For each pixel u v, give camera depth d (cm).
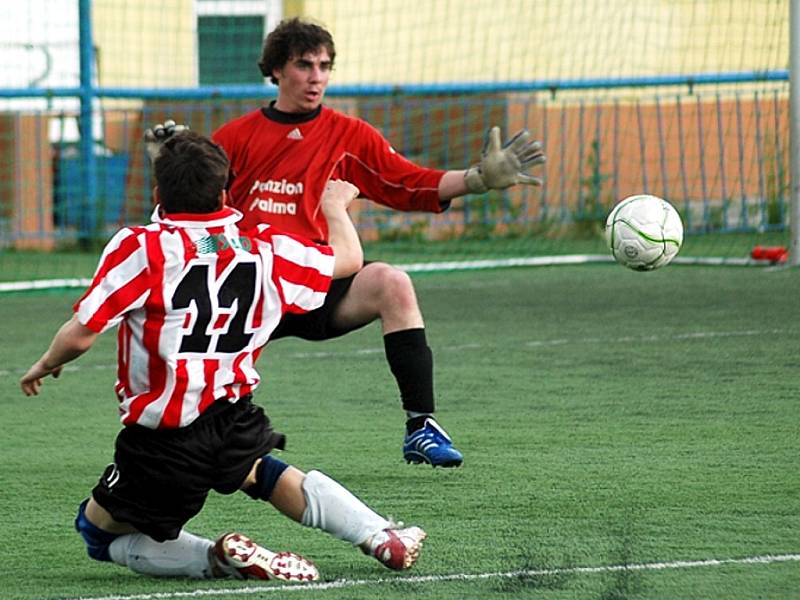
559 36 6719
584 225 6412
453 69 6788
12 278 5238
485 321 3912
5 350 3556
